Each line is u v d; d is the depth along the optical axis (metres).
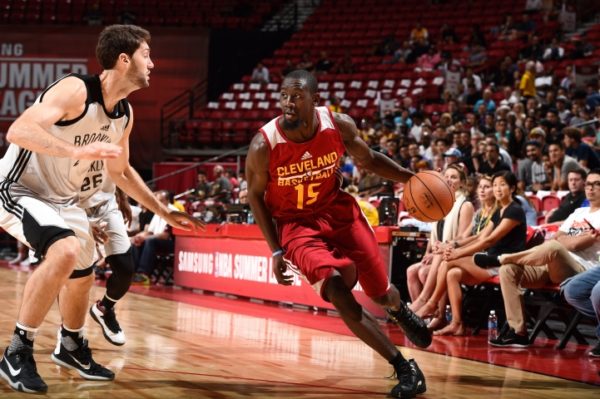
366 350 5.19
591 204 5.88
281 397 3.64
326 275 3.58
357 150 3.84
